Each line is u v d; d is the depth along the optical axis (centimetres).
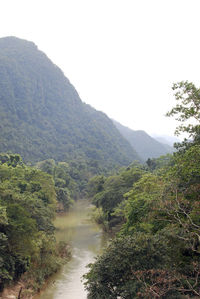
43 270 2477
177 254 1391
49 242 2720
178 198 1359
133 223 2042
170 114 1534
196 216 1298
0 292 1912
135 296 1209
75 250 3478
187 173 1392
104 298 1264
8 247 2009
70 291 2202
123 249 1320
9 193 2427
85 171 12531
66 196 7175
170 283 1159
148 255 1296
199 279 1259
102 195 4722
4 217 1917
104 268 1302
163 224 1689
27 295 2019
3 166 4300
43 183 4709
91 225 5322
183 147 2047
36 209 2931
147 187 2145
